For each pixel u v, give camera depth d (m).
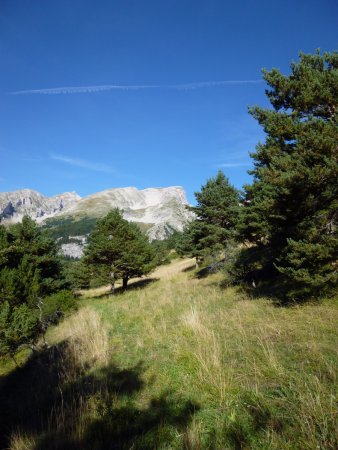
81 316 13.10
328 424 3.38
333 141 7.86
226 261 17.55
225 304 11.27
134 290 24.23
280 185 8.45
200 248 25.11
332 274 7.90
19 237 18.27
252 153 11.63
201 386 4.98
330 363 4.76
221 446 3.50
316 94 9.58
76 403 5.43
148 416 4.52
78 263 27.12
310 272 8.34
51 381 6.94
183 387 5.17
